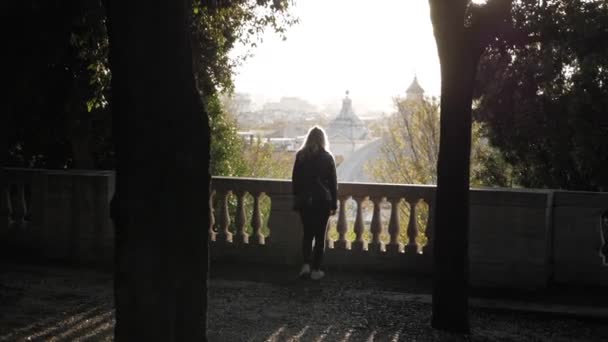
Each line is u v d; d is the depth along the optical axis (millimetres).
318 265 10477
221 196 11711
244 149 45594
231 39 16344
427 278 10773
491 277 10141
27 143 17312
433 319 8211
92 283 10031
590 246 10141
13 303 8719
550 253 10297
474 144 31688
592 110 20781
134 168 5031
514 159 24234
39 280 10141
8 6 9398
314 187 10266
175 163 5051
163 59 4988
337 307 8984
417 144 47312
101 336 7418
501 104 22203
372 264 11102
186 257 5133
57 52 10469
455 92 7914
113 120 5125
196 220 5148
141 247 5027
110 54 5086
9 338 7234
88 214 11500
